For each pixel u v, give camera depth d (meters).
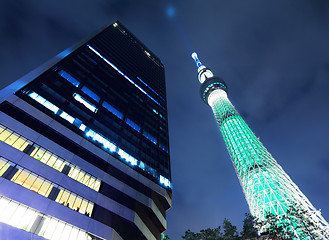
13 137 31.31
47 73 46.00
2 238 23.06
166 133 68.81
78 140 39.00
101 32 95.44
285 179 102.25
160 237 44.94
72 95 46.75
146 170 47.56
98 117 48.16
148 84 87.19
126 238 34.91
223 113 169.88
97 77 60.31
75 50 63.50
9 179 27.30
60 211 28.88
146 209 40.94
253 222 31.14
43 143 33.69
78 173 35.06
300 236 35.03
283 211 83.94
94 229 30.58
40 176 30.14
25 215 26.05
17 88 37.84
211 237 28.53
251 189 104.75
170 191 49.22
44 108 38.53
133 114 61.00
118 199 37.25
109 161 40.97
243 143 133.75
